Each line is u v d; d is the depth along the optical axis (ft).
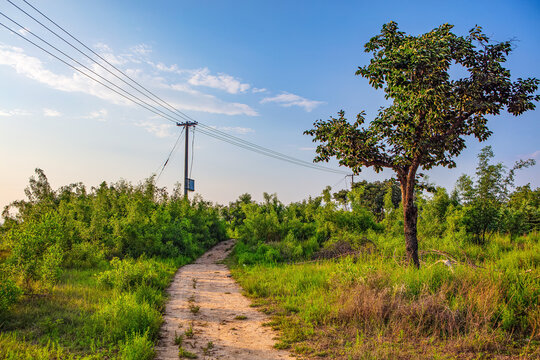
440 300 23.57
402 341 20.30
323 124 43.29
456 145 44.19
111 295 30.83
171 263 57.62
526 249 44.78
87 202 67.26
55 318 23.59
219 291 38.04
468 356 18.07
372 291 26.43
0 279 24.43
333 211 77.51
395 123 39.04
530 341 19.48
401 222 77.82
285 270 46.50
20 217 49.85
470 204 61.62
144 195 74.84
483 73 37.58
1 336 19.10
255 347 20.63
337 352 19.31
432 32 37.88
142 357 17.51
